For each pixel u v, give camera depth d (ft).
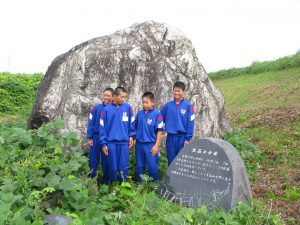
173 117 20.45
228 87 62.85
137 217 14.92
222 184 16.61
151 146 19.92
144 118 19.95
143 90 24.79
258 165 23.70
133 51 25.41
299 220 15.97
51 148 18.42
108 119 19.35
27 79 66.85
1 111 52.42
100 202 16.39
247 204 16.24
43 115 23.02
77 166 16.67
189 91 25.68
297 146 26.63
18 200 13.19
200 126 25.63
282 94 44.86
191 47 27.53
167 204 16.67
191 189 17.37
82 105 23.62
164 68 25.36
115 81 24.50
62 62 24.62
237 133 28.04
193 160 17.98
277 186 20.52
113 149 19.33
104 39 26.40
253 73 71.36
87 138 21.56
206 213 15.12
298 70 59.93
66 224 12.44
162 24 27.73
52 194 14.82
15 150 17.08
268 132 31.30
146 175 18.88
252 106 43.86
